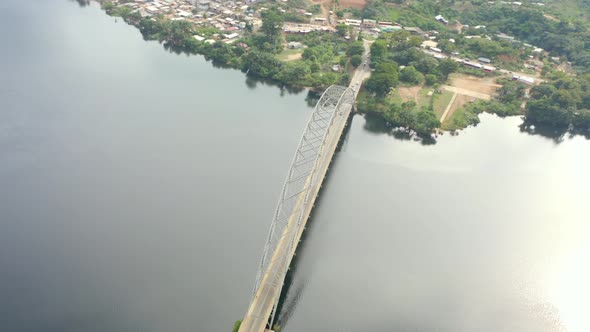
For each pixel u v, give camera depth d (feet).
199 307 385.09
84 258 424.05
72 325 363.15
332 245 460.55
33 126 625.82
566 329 396.78
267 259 424.05
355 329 377.09
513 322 398.62
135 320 370.73
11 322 362.33
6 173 528.63
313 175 486.79
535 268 458.91
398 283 424.87
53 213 475.72
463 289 426.92
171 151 600.39
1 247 429.79
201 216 486.38
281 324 372.17
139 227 465.06
